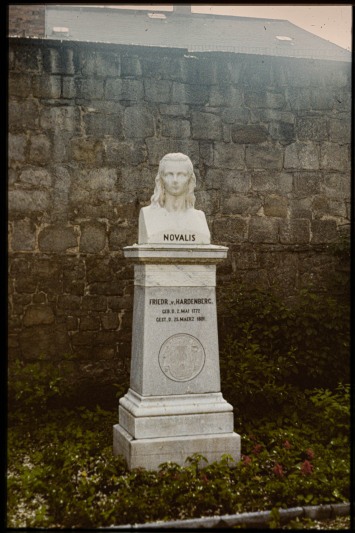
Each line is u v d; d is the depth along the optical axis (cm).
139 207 769
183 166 507
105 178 760
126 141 768
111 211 761
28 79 741
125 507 405
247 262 804
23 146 737
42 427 620
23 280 731
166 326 487
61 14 1020
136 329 514
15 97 736
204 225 512
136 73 773
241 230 804
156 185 521
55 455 503
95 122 759
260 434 565
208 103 798
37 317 734
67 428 600
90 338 748
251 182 810
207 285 500
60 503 414
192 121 791
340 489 437
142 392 479
